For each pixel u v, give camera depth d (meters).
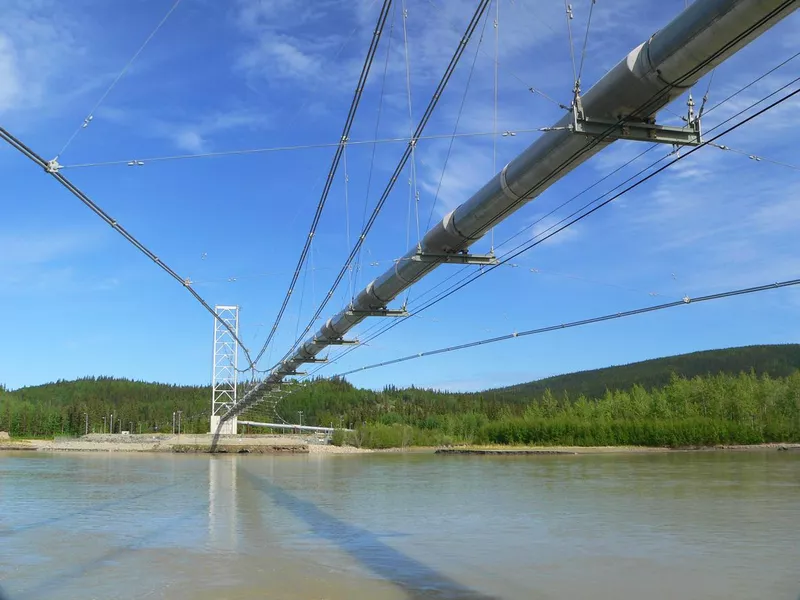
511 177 18.38
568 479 62.88
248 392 100.75
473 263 24.38
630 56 14.02
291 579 21.31
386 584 20.75
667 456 114.19
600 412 171.25
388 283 30.47
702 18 12.23
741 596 19.66
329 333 44.69
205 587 20.28
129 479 63.47
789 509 38.84
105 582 20.95
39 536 29.44
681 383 171.88
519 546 27.08
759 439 149.38
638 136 15.02
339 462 100.00
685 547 26.83
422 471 76.56
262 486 55.78
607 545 27.27
